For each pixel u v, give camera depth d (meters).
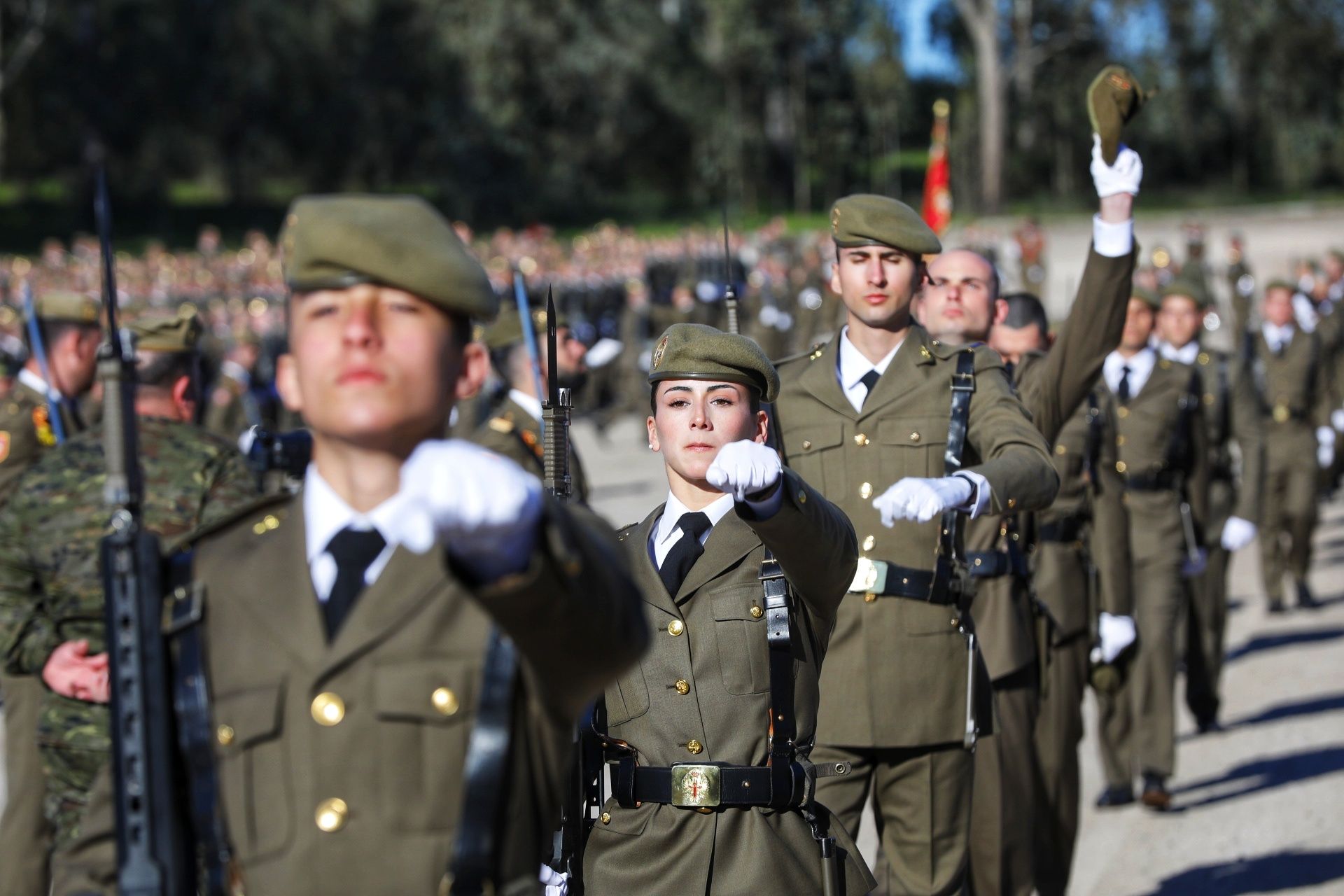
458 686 6.92
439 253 6.96
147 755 7.14
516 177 187.00
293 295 7.10
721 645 10.98
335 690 6.94
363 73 188.12
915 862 14.35
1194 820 21.53
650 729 10.98
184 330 13.45
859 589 14.16
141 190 177.12
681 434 11.21
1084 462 19.41
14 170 178.75
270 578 7.19
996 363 14.57
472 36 178.88
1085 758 25.08
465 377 7.32
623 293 97.31
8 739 13.95
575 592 6.32
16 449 17.28
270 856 6.89
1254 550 43.81
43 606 11.95
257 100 182.50
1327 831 20.47
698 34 194.00
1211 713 25.97
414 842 6.84
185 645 7.23
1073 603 19.02
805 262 86.75
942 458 14.37
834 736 14.23
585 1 184.38
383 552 7.17
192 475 11.82
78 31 165.75
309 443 12.38
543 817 7.18
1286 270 126.25
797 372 15.06
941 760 14.28
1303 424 35.09
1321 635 32.59
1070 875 18.53
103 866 7.53
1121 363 23.44
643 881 10.79
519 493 5.98
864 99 194.50
